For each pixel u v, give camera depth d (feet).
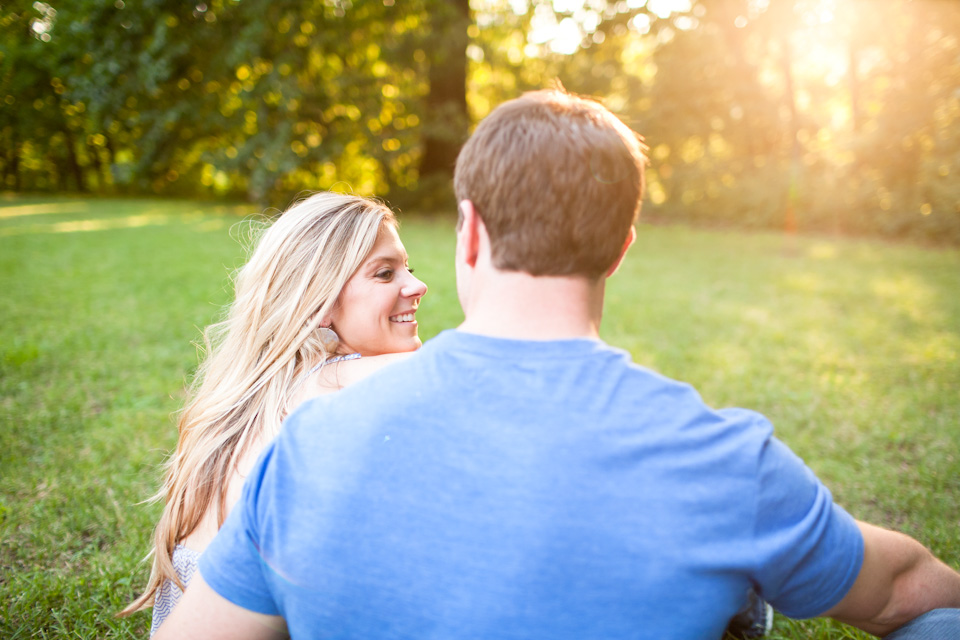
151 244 36.40
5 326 18.26
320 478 2.77
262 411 5.32
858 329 20.72
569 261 2.82
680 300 24.84
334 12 50.03
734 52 60.80
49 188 94.84
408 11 53.83
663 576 2.52
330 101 52.54
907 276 31.76
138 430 11.69
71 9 48.93
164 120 51.70
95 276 26.11
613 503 2.55
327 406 2.95
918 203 47.60
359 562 2.65
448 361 2.84
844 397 14.26
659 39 64.59
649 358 16.79
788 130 60.23
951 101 47.80
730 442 2.70
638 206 2.94
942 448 11.50
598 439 2.61
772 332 20.11
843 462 11.04
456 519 2.59
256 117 51.44
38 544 8.30
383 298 5.91
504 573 2.54
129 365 15.33
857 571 2.85
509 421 2.66
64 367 15.02
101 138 87.66
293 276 5.59
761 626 6.41
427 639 2.60
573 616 2.52
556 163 2.75
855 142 51.34
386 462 2.70
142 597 5.72
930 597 3.16
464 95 61.00
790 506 2.70
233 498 5.14
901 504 9.45
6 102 80.84
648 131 63.72
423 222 53.47
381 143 55.26
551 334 2.85
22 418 11.93
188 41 47.70
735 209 57.47
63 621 6.97
